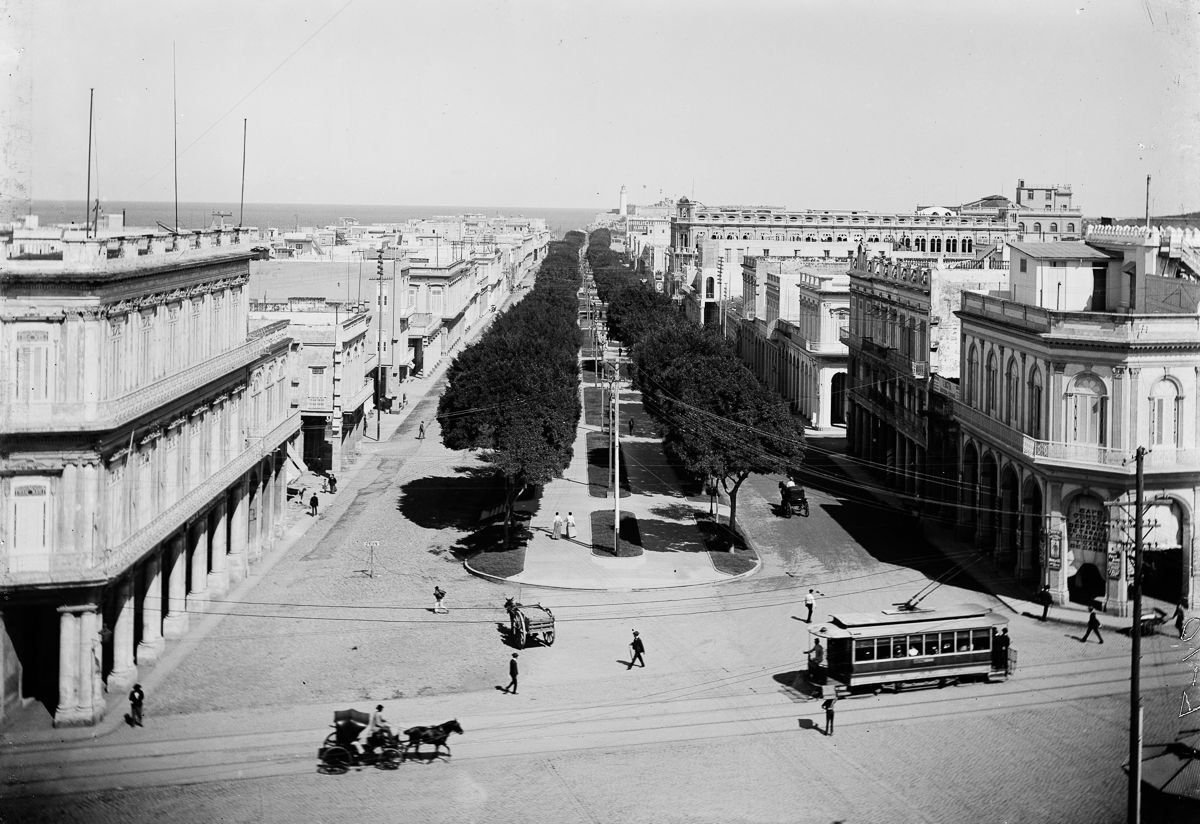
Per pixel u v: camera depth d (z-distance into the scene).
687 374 78.94
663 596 62.88
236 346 64.25
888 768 41.44
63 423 43.41
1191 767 41.31
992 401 69.69
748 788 39.72
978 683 50.28
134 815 36.59
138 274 47.62
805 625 57.59
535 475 69.88
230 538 65.00
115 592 47.66
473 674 50.34
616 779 40.31
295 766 40.84
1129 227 73.62
